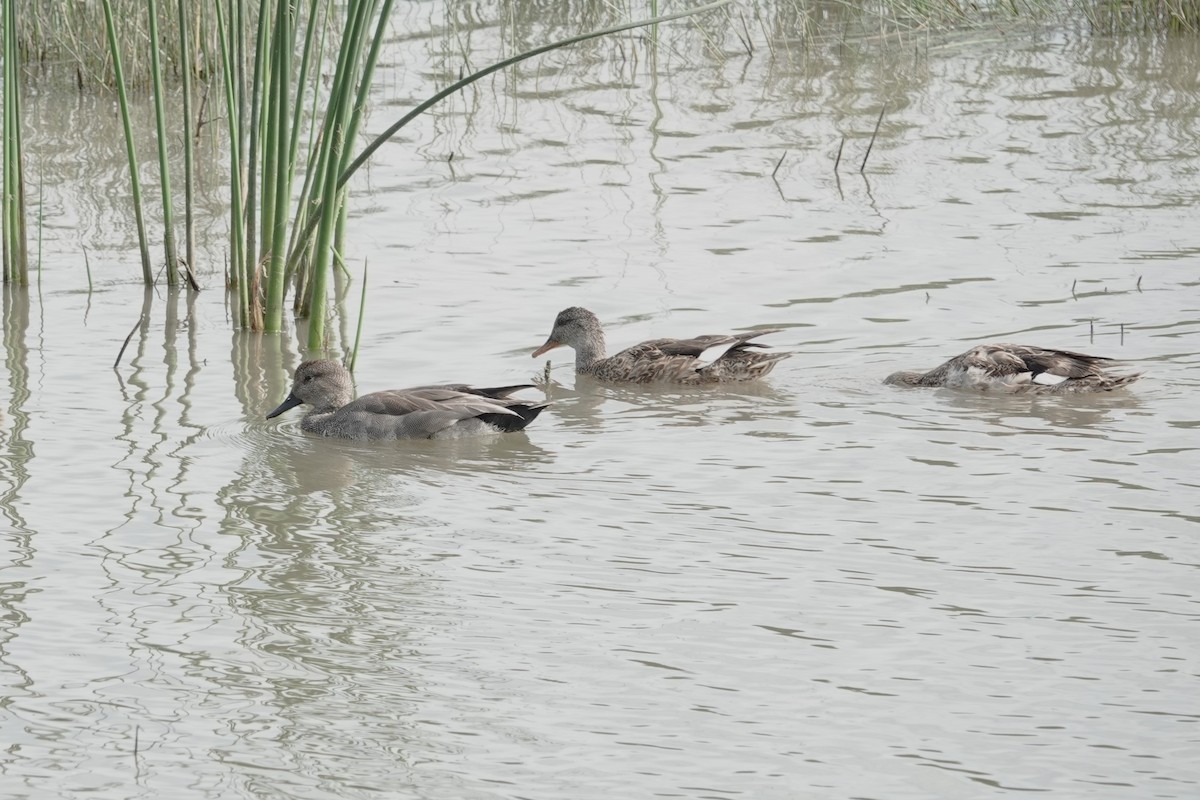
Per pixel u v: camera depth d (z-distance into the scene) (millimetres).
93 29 29000
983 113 27562
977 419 14961
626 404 16016
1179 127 26297
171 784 8641
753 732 9133
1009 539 11914
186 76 18766
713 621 10578
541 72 30797
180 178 23859
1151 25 32938
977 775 8648
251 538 12188
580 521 12500
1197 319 17688
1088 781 8578
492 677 9836
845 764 8781
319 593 11117
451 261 20438
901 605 10773
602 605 10859
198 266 20203
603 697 9570
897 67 30984
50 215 21969
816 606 10781
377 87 29250
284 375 16641
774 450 14242
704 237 21266
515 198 23156
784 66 31188
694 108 28328
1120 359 16484
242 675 9875
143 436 14641
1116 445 14086
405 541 12125
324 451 14516
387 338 17812
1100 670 9781
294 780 8688
